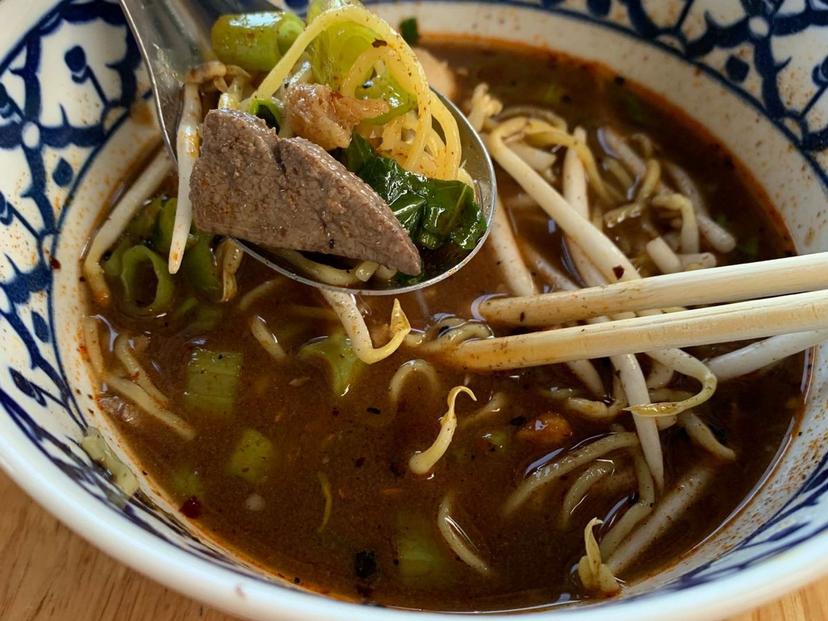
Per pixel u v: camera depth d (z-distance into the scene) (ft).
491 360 0.48
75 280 0.50
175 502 0.45
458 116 0.58
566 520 0.45
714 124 0.62
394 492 0.46
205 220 0.45
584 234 0.54
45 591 0.41
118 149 0.55
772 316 0.39
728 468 0.46
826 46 0.54
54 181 0.50
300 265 0.49
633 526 0.44
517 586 0.43
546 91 0.66
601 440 0.47
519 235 0.58
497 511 0.46
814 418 0.45
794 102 0.56
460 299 0.54
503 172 0.61
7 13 0.46
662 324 0.42
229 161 0.44
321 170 0.43
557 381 0.50
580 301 0.47
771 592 0.29
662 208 0.59
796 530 0.34
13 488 0.44
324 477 0.46
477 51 0.67
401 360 0.51
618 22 0.64
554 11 0.65
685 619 0.28
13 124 0.46
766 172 0.58
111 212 0.53
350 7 0.49
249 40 0.52
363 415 0.49
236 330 0.51
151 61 0.52
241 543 0.44
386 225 0.44
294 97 0.47
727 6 0.58
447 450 0.47
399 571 0.43
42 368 0.42
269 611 0.28
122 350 0.49
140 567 0.29
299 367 0.50
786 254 0.56
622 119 0.65
